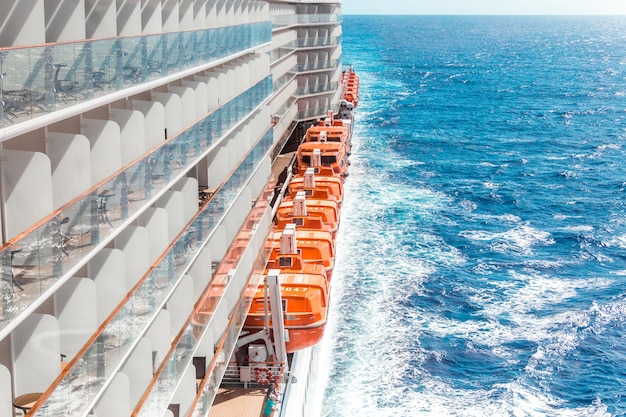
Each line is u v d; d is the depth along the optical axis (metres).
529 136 108.12
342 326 40.38
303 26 73.06
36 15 14.15
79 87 14.78
